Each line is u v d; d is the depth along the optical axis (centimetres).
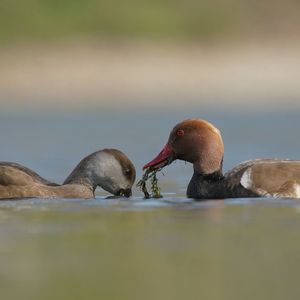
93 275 1059
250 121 3098
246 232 1230
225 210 1380
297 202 1431
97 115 3456
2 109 3762
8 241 1204
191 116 3331
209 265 1090
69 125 3100
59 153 2338
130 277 1048
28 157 2266
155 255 1130
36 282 1034
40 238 1214
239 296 985
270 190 1473
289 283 1026
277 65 4697
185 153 1534
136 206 1445
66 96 4122
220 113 3428
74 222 1311
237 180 1494
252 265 1087
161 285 1023
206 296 985
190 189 1538
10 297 988
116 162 1577
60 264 1098
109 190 1582
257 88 4269
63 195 1548
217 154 1520
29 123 3195
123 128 2964
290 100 3812
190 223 1290
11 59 4594
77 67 4578
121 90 4303
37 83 4397
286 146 2395
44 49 4697
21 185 1538
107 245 1175
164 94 4162
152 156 2270
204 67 4694
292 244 1168
